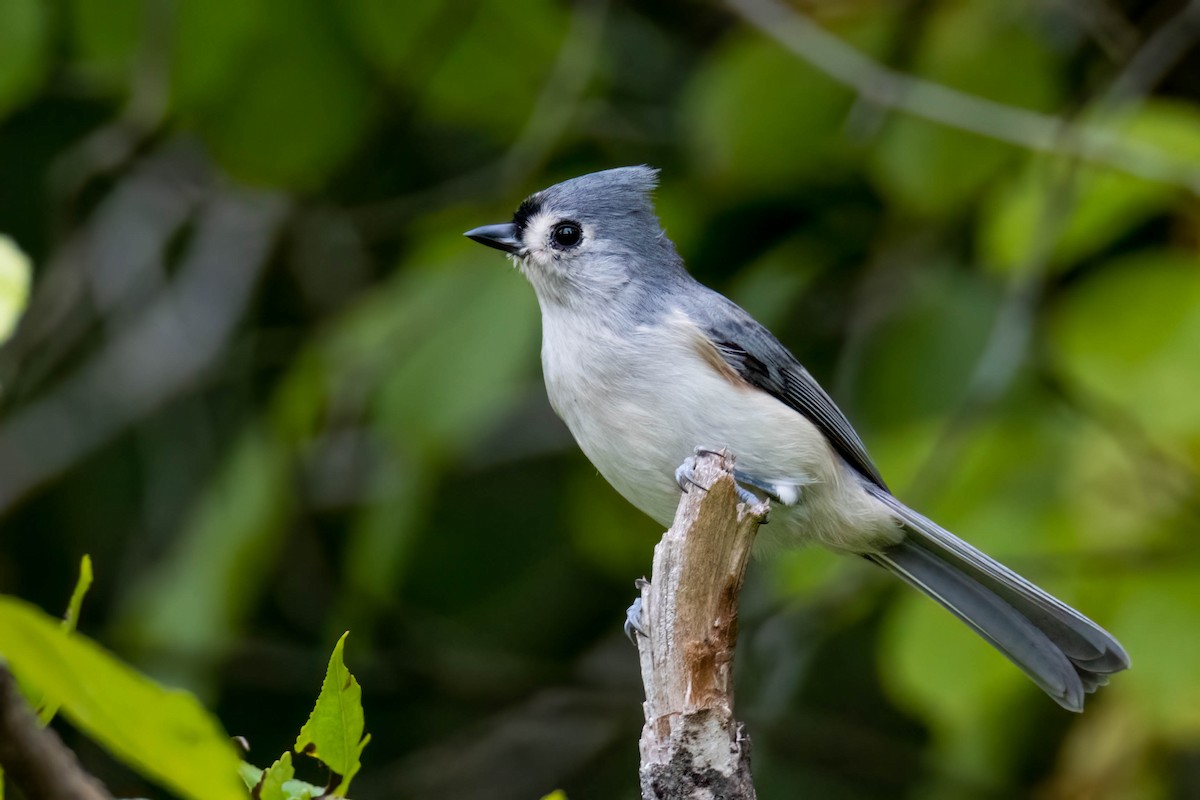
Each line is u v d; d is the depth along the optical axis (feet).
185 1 33.42
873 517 25.14
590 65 34.14
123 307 39.32
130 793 33.73
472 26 34.94
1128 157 28.91
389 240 40.52
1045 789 31.12
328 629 32.09
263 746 37.50
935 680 29.07
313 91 35.22
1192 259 30.22
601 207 25.85
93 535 38.45
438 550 38.50
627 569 36.29
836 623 33.60
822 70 32.27
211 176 40.45
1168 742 29.14
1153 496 28.86
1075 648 24.44
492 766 38.22
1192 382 28.43
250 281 39.45
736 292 34.01
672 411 24.08
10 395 37.60
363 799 37.06
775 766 36.24
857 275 36.96
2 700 8.65
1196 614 27.66
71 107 39.04
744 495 23.63
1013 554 28.99
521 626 38.78
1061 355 29.37
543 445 39.19
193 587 31.45
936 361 32.30
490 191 36.19
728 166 33.83
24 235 38.75
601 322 24.93
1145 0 35.45
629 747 37.73
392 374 31.22
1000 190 32.55
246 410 39.24
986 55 33.04
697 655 16.63
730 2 33.40
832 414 26.58
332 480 38.88
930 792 32.89
